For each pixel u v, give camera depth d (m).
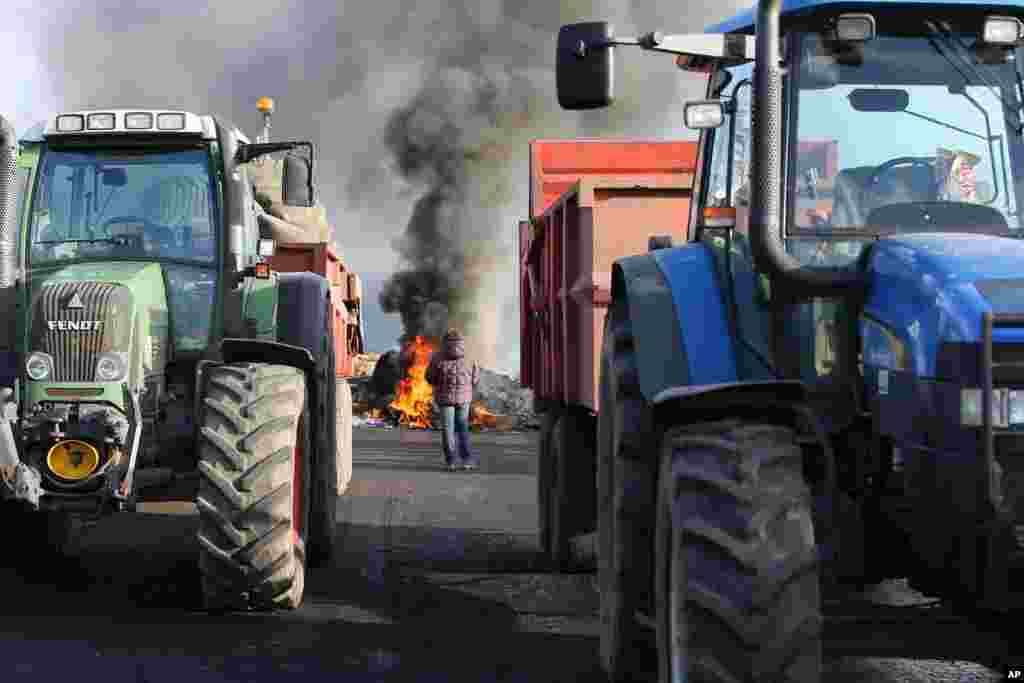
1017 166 5.51
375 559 9.69
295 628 7.24
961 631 5.34
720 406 4.77
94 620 7.37
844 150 5.51
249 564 7.31
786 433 4.70
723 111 6.01
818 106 5.54
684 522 4.56
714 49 5.59
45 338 7.94
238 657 6.55
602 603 6.20
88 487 7.88
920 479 4.71
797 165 5.50
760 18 5.22
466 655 6.68
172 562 9.41
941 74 5.55
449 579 8.85
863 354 5.11
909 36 5.56
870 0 5.48
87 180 8.69
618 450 5.75
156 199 8.70
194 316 8.66
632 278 5.80
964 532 4.55
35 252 8.58
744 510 4.48
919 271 4.89
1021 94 5.53
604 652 6.09
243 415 7.49
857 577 5.04
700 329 5.60
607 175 11.12
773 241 5.20
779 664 4.35
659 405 4.89
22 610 7.63
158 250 8.65
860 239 5.43
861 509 5.04
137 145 8.69
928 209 5.47
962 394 4.54
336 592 8.34
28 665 6.34
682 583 4.52
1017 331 4.54
